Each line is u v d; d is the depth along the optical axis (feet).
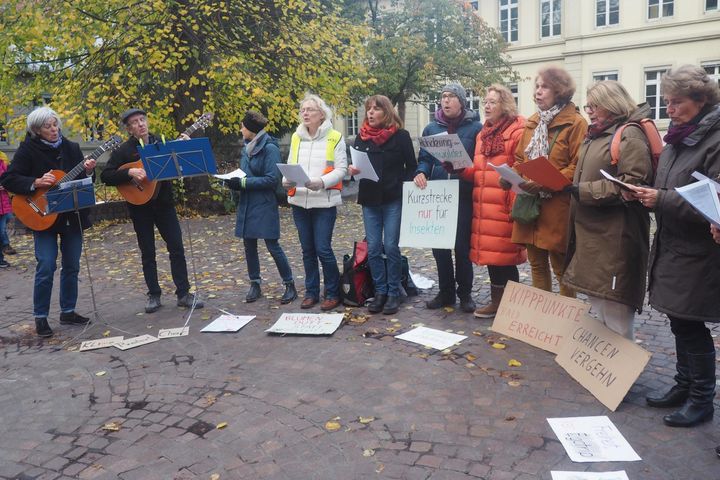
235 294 20.24
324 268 17.57
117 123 38.04
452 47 65.31
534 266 14.73
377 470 9.29
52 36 35.73
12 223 36.96
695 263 9.40
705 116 9.12
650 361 13.04
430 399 11.62
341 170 16.58
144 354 14.88
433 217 16.06
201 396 12.32
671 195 9.19
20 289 22.70
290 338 15.47
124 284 22.63
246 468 9.54
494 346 14.14
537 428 10.32
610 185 10.80
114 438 10.75
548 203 13.55
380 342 14.82
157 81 40.14
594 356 12.00
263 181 17.51
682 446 9.53
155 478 9.40
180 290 18.92
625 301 11.25
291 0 41.22
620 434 9.95
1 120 39.01
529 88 91.40
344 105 45.91
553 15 88.12
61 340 16.35
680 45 77.87
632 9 80.53
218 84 40.45
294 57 42.34
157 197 17.88
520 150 14.08
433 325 15.94
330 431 10.58
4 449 10.55
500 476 8.96
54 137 16.25
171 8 39.01
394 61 60.85
